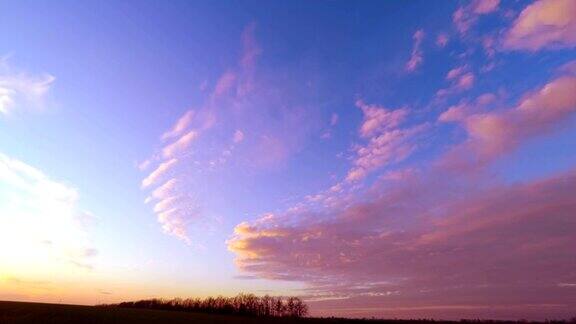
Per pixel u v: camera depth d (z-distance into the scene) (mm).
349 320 106000
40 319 63594
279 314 116188
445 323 111625
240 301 119125
